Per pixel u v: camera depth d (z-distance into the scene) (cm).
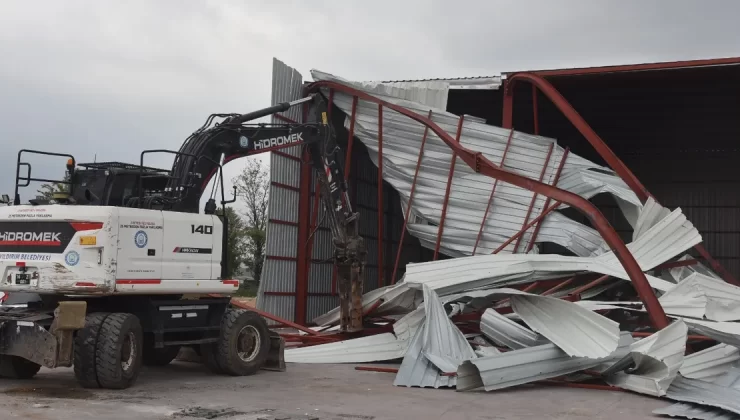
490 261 1527
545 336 1166
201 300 1178
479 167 1527
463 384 1048
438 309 1279
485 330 1309
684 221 1681
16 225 1064
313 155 1518
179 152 1189
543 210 2061
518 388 1089
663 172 3081
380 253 2202
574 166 2062
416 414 866
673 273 1784
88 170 1131
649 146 3017
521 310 1276
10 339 991
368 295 1686
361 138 2208
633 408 928
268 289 2038
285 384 1112
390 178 2200
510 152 2116
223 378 1173
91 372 987
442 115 2152
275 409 881
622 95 2420
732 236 2980
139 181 1105
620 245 1258
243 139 1327
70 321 962
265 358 1254
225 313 1215
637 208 1959
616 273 1561
